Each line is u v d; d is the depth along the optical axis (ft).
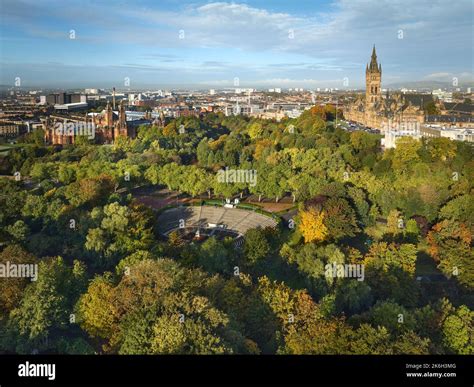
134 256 542.57
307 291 553.23
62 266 512.22
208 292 464.65
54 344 428.56
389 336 389.80
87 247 624.59
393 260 568.82
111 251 623.77
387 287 539.29
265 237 651.25
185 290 438.40
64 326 443.73
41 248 638.94
